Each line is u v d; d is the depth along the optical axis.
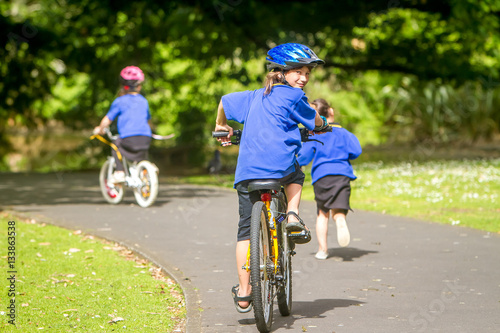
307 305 13.09
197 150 51.38
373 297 13.59
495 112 61.34
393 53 51.38
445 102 62.59
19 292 13.56
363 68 53.31
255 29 44.09
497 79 53.22
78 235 20.23
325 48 50.56
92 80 54.88
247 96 11.60
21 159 67.06
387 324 11.77
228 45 46.16
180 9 43.84
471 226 21.69
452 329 11.48
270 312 11.45
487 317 12.15
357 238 19.92
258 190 11.38
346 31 47.09
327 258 17.36
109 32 49.81
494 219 22.61
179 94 58.97
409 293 13.86
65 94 67.69
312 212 24.86
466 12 45.00
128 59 51.78
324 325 11.77
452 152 54.12
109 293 13.69
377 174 36.38
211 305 12.98
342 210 17.09
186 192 31.16
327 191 16.89
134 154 26.36
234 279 15.05
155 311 12.54
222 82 54.66
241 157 11.34
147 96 57.00
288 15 42.69
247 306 11.53
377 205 26.30
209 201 27.92
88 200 28.14
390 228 21.36
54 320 11.82
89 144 52.53
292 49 11.36
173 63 58.72
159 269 16.11
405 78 66.56
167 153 50.22
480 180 32.56
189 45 47.94
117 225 22.00
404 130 65.94
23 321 11.71
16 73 50.91
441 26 50.56
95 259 16.89
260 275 11.00
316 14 43.22
